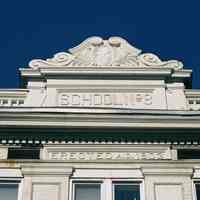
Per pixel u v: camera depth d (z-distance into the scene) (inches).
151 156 938.7
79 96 1001.5
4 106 960.9
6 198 899.4
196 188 911.7
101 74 1018.1
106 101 995.3
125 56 1040.8
